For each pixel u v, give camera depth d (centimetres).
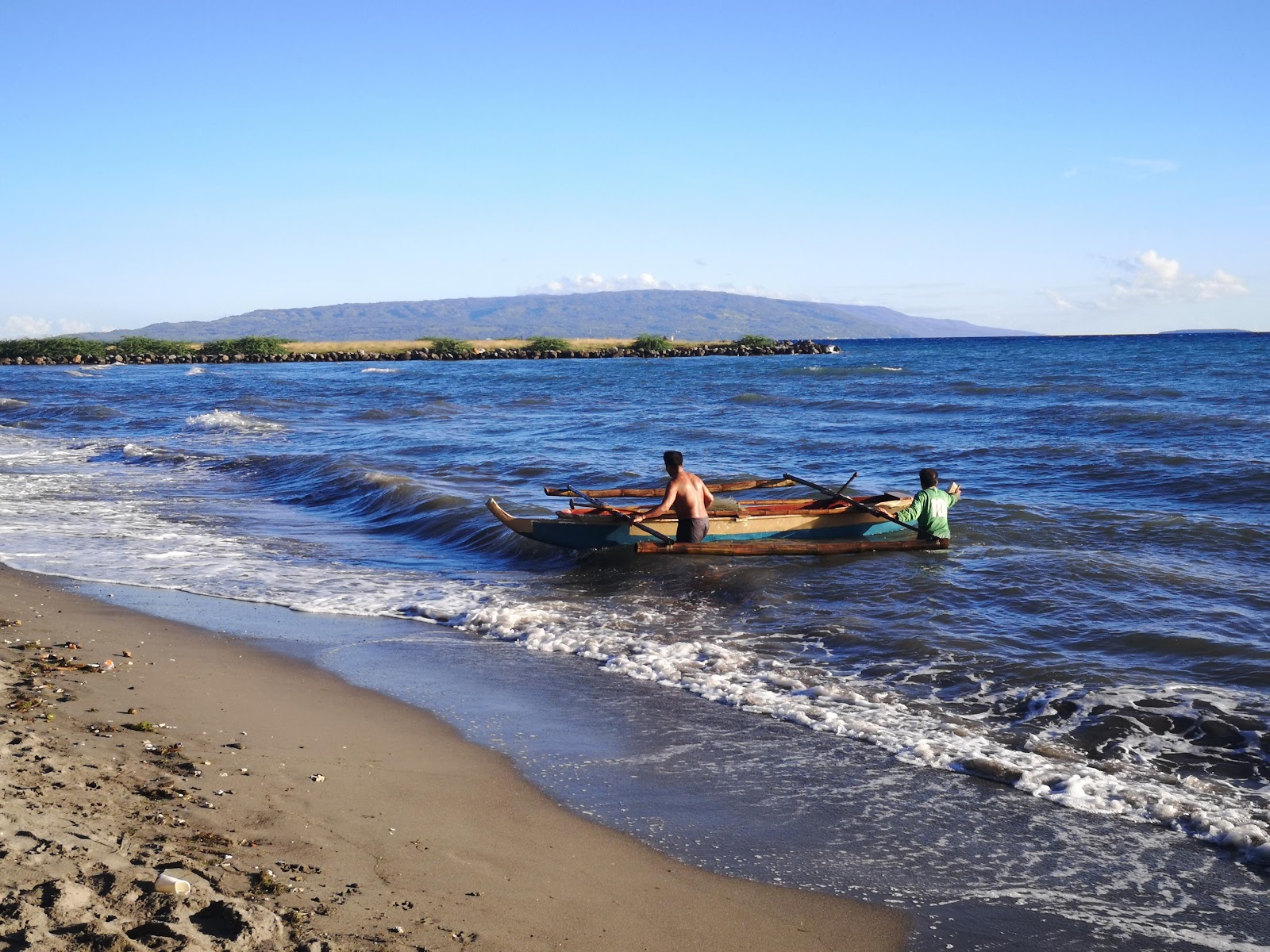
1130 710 641
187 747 557
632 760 579
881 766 571
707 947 379
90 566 1120
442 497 1488
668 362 8169
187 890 365
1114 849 471
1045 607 877
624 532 1156
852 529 1254
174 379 5712
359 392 4366
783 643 817
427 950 354
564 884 425
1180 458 1662
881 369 5662
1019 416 2620
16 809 427
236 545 1273
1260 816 496
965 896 427
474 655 798
